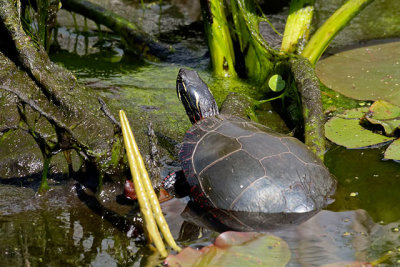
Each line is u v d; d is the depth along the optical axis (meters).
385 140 4.79
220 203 3.77
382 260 3.07
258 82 6.47
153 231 3.25
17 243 3.43
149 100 5.89
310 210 3.64
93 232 3.60
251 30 6.16
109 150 4.09
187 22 8.62
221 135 4.20
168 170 4.51
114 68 6.92
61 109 4.88
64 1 7.80
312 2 6.39
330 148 4.80
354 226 3.47
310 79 5.28
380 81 5.87
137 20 8.60
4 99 4.85
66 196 4.12
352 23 7.84
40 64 4.91
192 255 3.18
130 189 3.99
